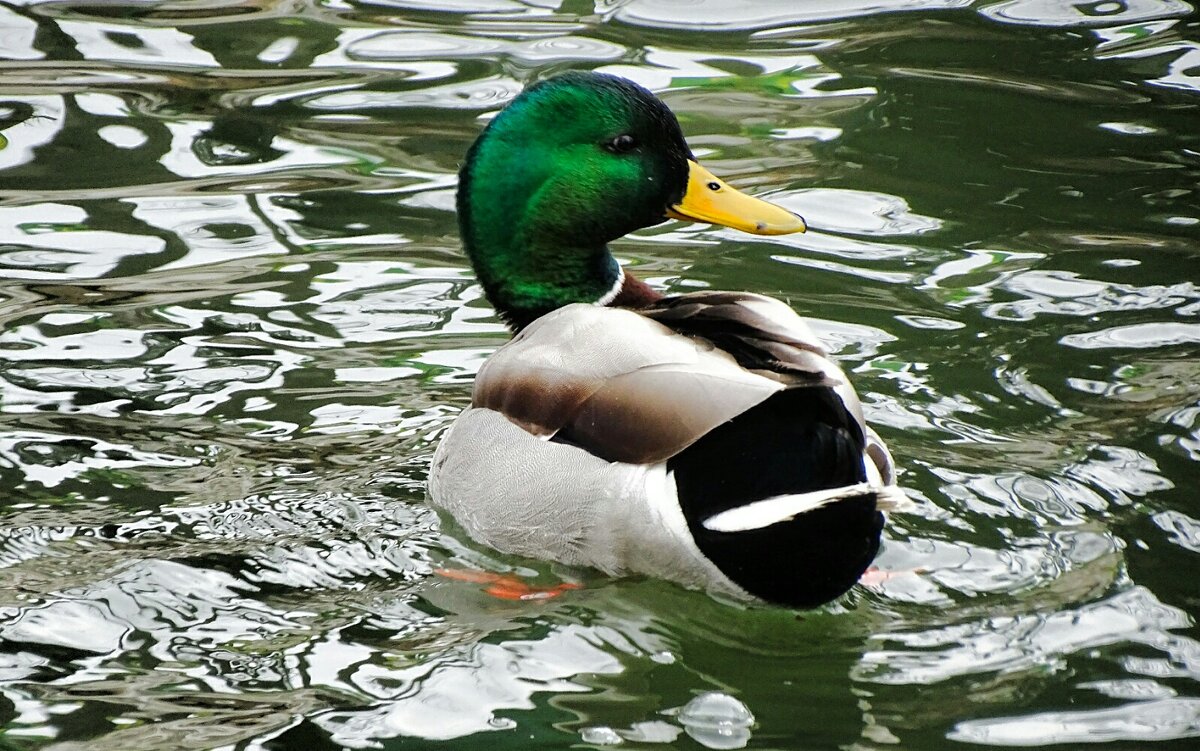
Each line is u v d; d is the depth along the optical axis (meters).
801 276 13.09
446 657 8.38
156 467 10.44
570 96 10.49
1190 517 9.55
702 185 10.59
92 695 8.02
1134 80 16.73
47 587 9.02
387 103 16.20
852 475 8.55
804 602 8.57
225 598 8.98
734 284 12.98
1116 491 9.87
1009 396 11.11
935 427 10.70
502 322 11.47
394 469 10.52
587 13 18.61
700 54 17.41
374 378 11.67
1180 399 10.96
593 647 8.53
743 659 8.45
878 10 18.80
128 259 13.28
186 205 14.25
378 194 14.53
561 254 10.73
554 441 9.32
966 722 7.70
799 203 14.30
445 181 14.75
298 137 15.55
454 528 9.84
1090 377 11.34
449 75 16.81
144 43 17.64
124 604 8.88
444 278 13.18
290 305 12.65
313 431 10.98
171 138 15.46
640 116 10.44
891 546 9.36
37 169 14.78
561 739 7.64
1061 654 8.25
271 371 11.72
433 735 7.67
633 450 8.86
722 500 8.57
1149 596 8.75
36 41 17.61
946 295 12.69
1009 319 12.25
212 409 11.19
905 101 16.34
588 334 9.42
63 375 11.53
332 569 9.35
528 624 8.79
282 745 7.59
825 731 7.70
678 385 8.75
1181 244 13.39
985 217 14.01
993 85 16.69
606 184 10.47
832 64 17.25
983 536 9.44
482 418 9.80
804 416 8.66
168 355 11.87
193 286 12.89
